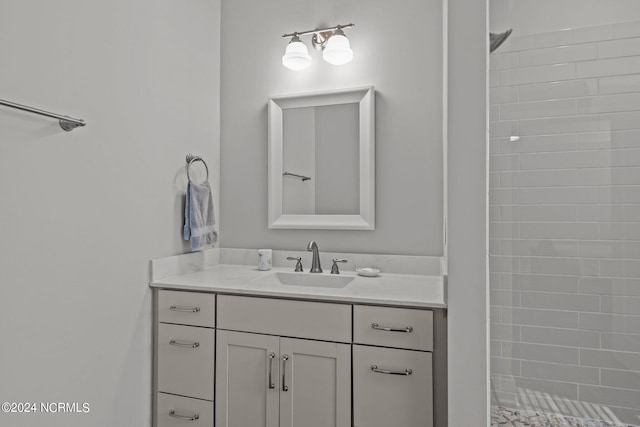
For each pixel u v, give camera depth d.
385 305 1.42
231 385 1.62
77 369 1.39
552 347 1.18
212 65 2.26
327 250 2.12
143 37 1.73
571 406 1.16
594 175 1.15
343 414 1.46
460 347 1.24
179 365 1.71
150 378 1.75
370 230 2.04
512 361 1.23
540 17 1.21
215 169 2.29
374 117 2.03
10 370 1.17
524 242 1.22
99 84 1.49
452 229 1.26
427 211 1.95
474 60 1.25
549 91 1.19
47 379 1.28
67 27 1.36
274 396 1.55
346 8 2.11
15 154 1.18
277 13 2.24
